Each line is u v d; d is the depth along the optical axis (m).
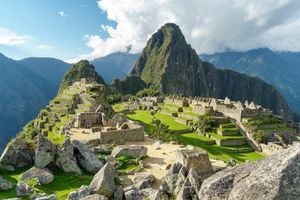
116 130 50.62
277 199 10.40
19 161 29.23
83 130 59.56
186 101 150.75
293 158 10.82
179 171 18.58
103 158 35.78
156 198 18.48
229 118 111.62
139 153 37.69
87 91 107.25
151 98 182.00
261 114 115.06
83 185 24.22
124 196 22.84
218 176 12.85
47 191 24.56
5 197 22.78
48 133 77.88
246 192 11.06
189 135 103.19
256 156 90.69
